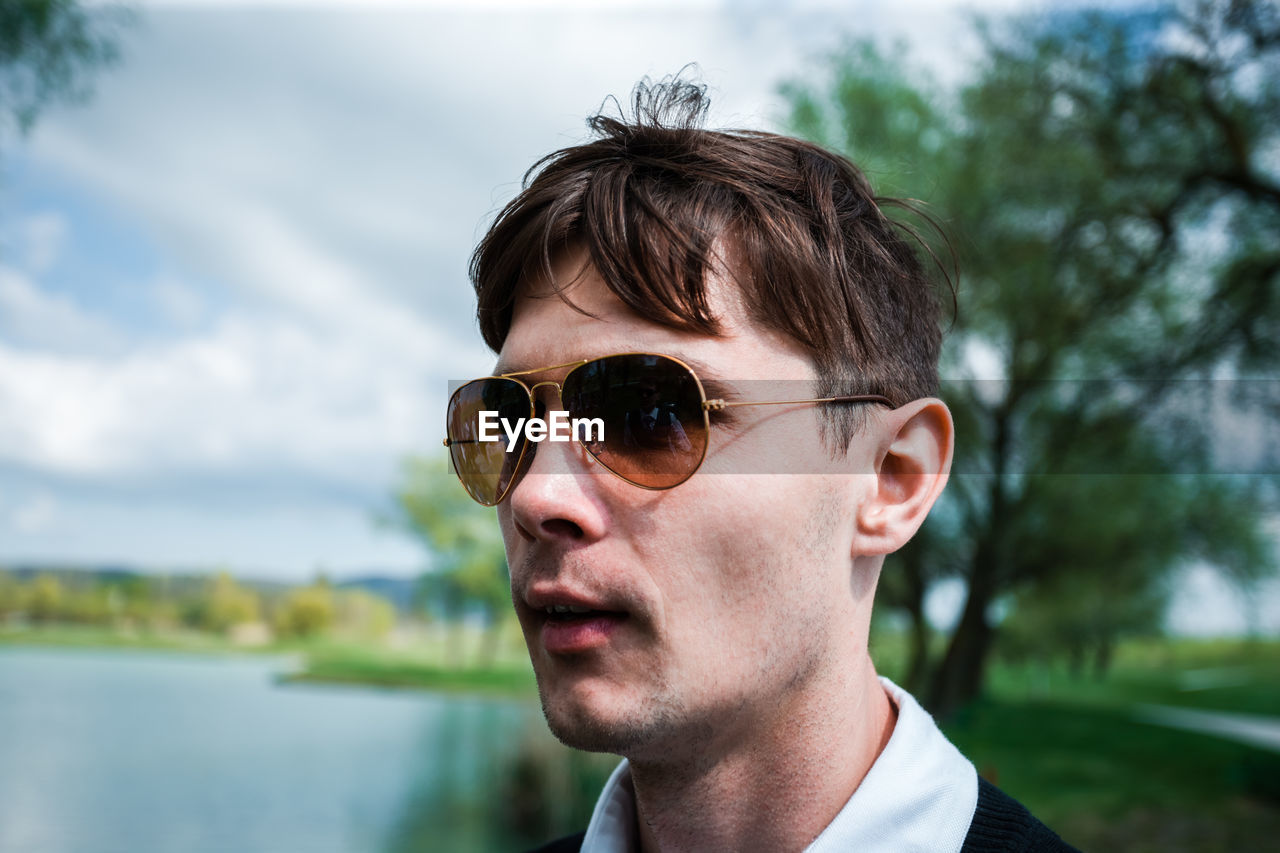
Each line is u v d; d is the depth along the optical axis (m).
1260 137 9.42
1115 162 9.97
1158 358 10.45
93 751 21.23
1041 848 0.96
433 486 48.81
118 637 58.69
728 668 0.87
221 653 55.28
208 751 21.58
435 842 12.62
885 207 1.23
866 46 12.19
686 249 0.90
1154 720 24.12
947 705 16.75
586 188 0.98
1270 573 13.74
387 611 60.53
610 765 11.82
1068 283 10.68
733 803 0.95
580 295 0.95
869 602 1.05
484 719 29.44
